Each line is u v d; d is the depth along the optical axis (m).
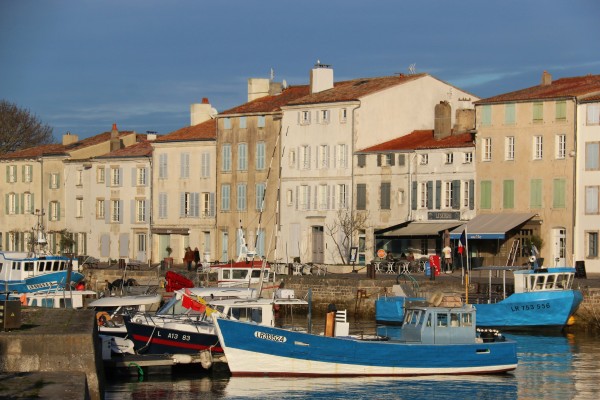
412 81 119.31
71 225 141.38
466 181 107.75
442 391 59.75
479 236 103.12
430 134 115.88
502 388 60.62
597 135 100.88
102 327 67.38
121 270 107.81
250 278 85.19
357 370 62.22
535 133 104.00
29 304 75.56
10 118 178.00
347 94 117.94
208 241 127.88
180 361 62.97
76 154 142.00
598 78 109.94
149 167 133.38
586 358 69.56
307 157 118.62
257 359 61.81
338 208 116.06
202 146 128.25
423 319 63.41
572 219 101.62
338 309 90.94
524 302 80.25
